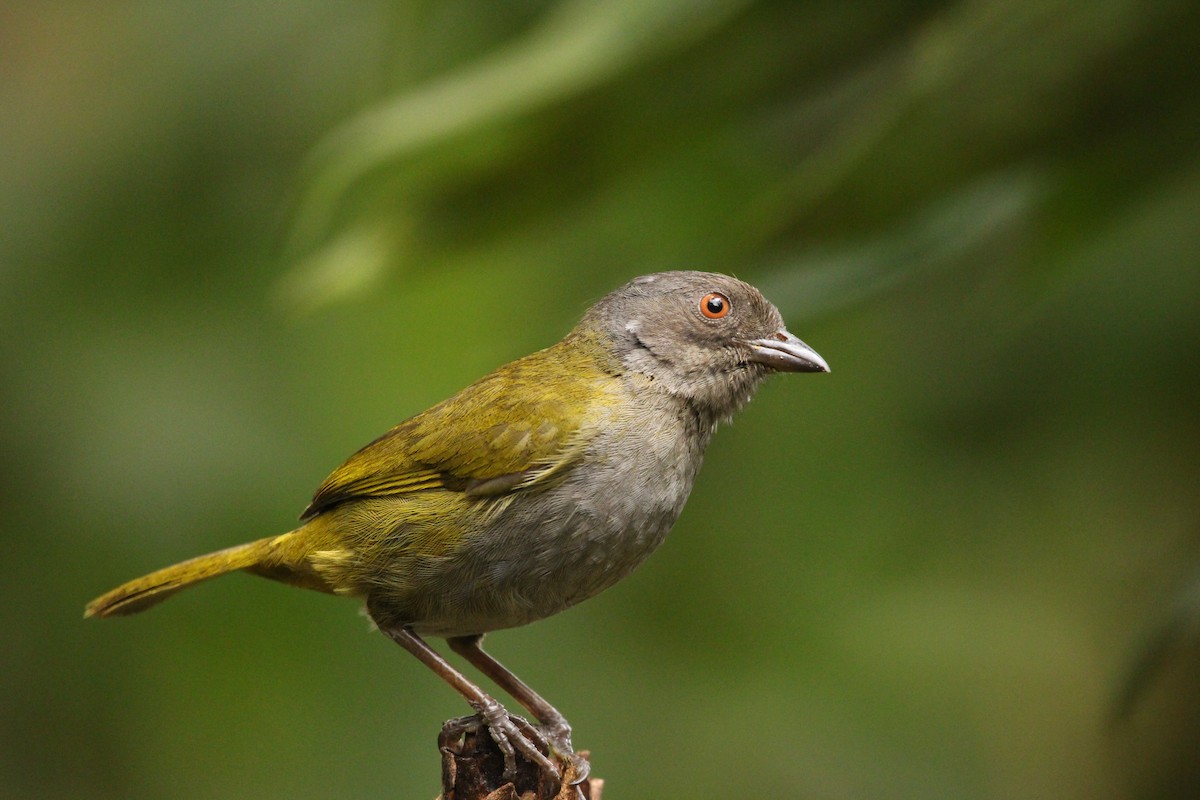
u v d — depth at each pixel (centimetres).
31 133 1173
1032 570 1194
